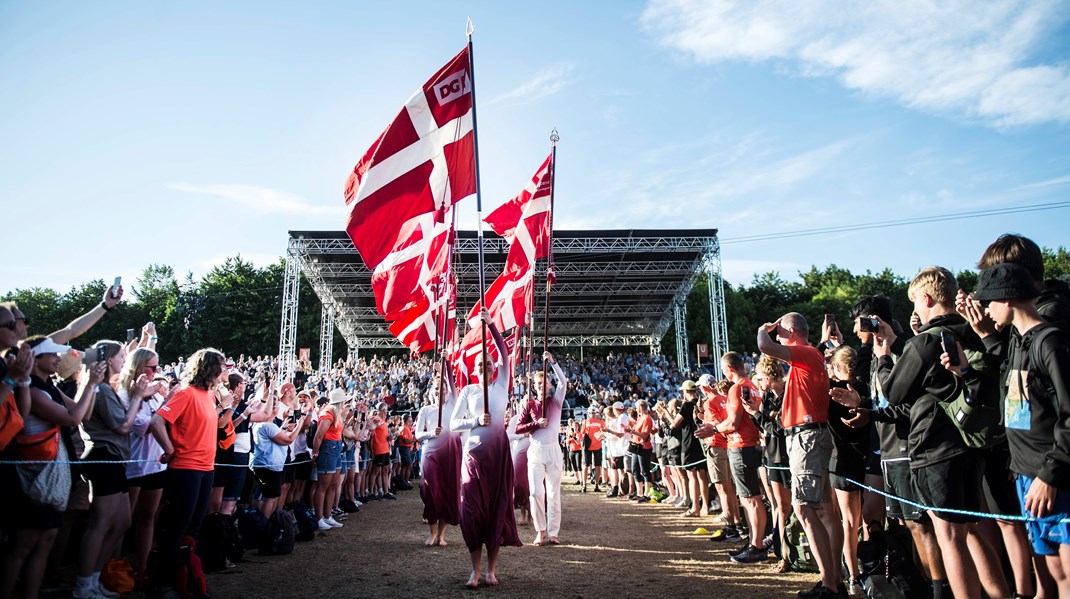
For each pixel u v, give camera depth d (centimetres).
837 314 5803
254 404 885
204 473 616
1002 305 350
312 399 1048
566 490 1847
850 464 536
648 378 3884
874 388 513
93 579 564
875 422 540
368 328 4062
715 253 3095
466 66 807
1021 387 344
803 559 669
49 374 543
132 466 631
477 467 656
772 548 771
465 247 3156
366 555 818
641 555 799
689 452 1126
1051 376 319
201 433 609
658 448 1373
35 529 485
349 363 3747
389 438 1566
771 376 676
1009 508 407
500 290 1174
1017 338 351
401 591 630
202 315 5653
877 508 576
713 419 889
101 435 577
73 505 635
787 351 554
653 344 4281
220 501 767
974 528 397
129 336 736
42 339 537
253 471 860
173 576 581
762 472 786
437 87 810
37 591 495
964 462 394
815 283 7381
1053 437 331
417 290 916
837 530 567
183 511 593
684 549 834
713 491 1193
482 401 680
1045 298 374
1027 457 342
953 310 431
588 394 3291
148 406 676
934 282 433
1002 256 394
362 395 1906
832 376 559
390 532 1016
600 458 1817
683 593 605
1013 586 462
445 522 891
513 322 1115
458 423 676
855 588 554
